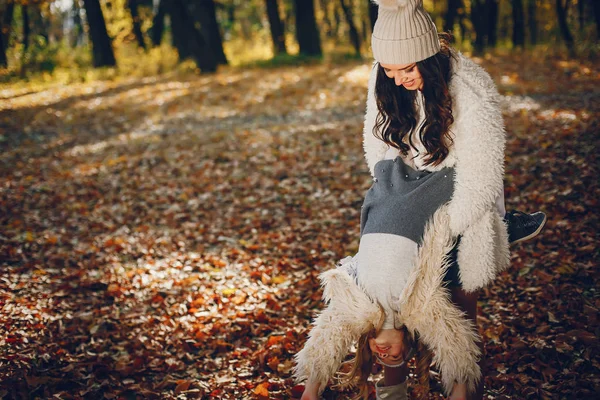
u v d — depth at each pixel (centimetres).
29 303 447
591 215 519
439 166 226
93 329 409
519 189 620
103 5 2838
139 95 1714
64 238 615
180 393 335
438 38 220
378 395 255
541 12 2866
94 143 1129
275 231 600
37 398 325
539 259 455
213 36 2367
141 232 627
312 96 1457
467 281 229
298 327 398
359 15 3497
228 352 378
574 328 359
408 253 225
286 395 324
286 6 3662
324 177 764
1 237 617
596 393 296
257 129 1128
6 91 2069
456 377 224
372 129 246
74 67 2475
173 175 845
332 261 511
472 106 217
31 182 849
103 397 332
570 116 946
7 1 2664
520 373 325
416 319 223
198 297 458
